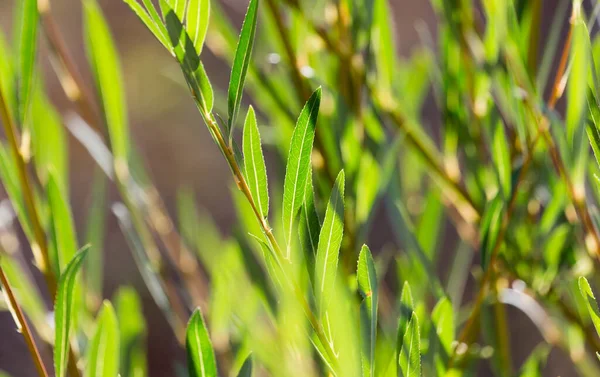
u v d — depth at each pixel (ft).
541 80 2.20
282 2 2.27
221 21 2.37
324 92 2.33
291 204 1.71
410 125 2.37
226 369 2.46
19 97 2.06
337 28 2.33
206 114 1.73
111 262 11.71
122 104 2.45
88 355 2.10
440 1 2.33
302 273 1.82
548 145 2.07
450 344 2.04
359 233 2.21
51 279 2.08
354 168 2.23
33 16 2.04
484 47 2.22
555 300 2.30
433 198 2.48
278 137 2.37
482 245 2.09
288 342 2.17
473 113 2.35
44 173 2.39
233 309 2.47
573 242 2.27
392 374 1.89
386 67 2.39
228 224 12.37
